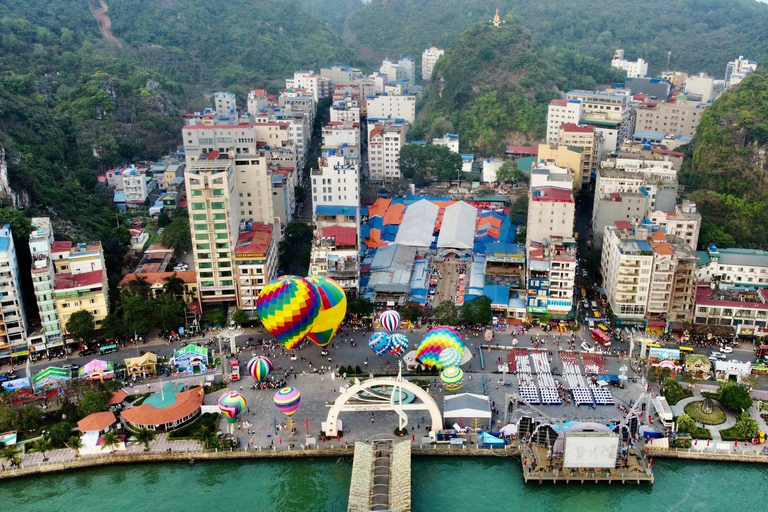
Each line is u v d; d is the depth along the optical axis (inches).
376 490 7003.0
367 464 7416.3
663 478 7549.2
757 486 7426.2
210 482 7647.6
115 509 7249.0
